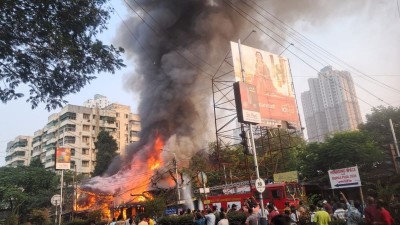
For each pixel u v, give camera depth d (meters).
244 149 14.85
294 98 32.84
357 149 28.30
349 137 30.23
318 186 26.73
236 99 15.96
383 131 36.28
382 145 31.22
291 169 35.06
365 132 31.97
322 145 31.45
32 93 11.62
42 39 10.49
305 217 13.54
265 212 14.10
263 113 29.81
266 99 30.41
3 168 61.81
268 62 31.98
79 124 79.25
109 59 11.77
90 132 80.31
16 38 10.27
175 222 18.88
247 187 23.08
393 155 22.03
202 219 12.85
